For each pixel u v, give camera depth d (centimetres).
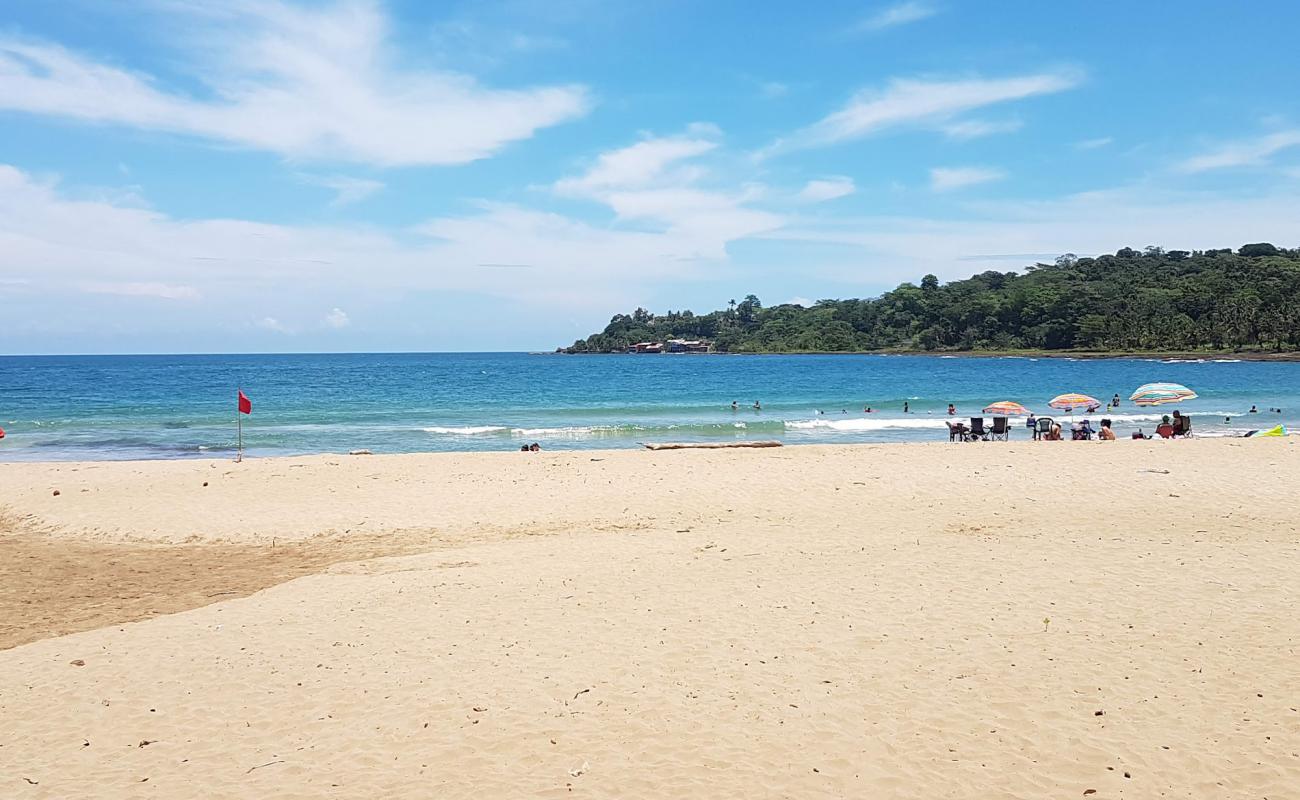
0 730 697
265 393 6359
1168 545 1243
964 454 2284
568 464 2195
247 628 954
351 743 653
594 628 902
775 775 589
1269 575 1042
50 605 1140
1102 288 16275
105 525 1625
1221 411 4444
